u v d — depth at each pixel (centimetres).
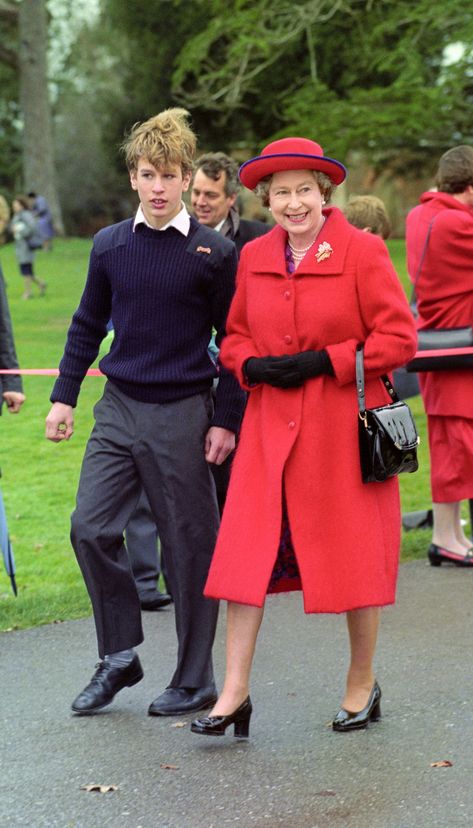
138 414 527
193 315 525
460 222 766
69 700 555
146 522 714
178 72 2411
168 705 533
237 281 517
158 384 525
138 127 517
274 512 486
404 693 554
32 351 1845
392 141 2308
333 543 488
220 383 532
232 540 492
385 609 693
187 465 527
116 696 562
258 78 2833
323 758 480
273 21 2277
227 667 495
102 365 536
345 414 492
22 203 2620
